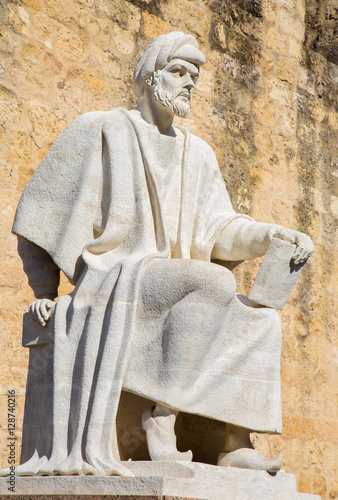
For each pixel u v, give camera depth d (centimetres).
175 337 448
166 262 464
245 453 463
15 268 665
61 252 496
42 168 514
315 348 894
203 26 858
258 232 511
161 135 526
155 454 447
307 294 902
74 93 729
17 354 655
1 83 680
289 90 932
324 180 948
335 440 891
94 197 504
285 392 856
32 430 484
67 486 431
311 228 922
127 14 786
